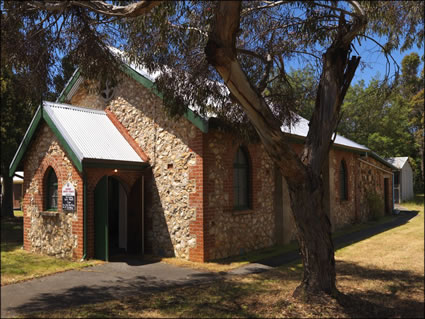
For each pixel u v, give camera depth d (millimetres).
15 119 19297
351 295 7750
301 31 9203
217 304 7266
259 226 13438
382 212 23922
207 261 11125
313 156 7574
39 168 12625
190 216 11367
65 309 6906
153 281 9031
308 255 7367
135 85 13109
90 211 11305
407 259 11547
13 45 7430
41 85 8359
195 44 9078
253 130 10203
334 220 18078
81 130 12180
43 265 10617
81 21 8375
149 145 12523
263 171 13844
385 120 35219
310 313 6730
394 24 8625
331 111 7668
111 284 8742
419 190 40188
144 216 12422
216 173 11609
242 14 8703
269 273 9883
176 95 9648
